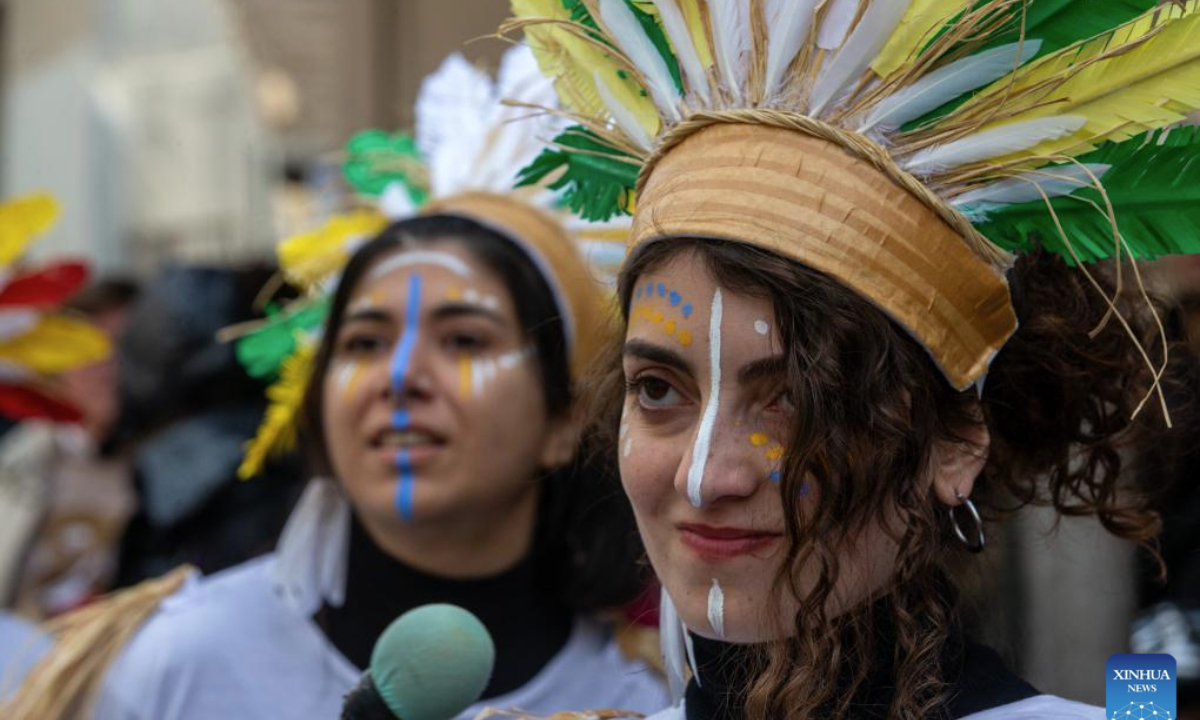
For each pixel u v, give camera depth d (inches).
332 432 105.9
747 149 64.5
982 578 74.5
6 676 111.3
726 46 67.0
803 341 61.9
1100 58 63.9
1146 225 65.1
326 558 107.5
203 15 299.0
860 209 62.7
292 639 105.0
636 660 108.0
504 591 106.8
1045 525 96.0
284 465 152.9
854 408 62.1
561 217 112.2
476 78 121.0
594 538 108.3
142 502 154.2
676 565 64.9
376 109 179.0
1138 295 75.5
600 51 73.8
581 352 107.6
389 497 103.0
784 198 63.1
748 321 62.7
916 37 65.3
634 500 66.2
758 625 63.6
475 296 105.7
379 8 175.3
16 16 299.9
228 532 149.7
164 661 104.0
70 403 132.5
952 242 63.4
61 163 297.4
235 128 291.9
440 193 116.9
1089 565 123.8
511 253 107.3
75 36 298.2
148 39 303.1
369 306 106.3
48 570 164.4
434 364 105.0
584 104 75.5
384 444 103.7
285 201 271.0
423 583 105.5
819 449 61.4
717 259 62.9
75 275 129.6
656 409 65.6
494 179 114.6
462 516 104.4
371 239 109.5
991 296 64.0
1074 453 75.0
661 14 68.9
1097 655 123.6
